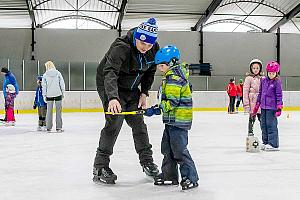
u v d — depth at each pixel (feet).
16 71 61.16
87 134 26.71
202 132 28.22
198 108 66.28
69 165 14.79
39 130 29.48
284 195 10.27
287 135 26.32
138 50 11.07
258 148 18.25
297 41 78.43
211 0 69.82
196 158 16.38
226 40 77.05
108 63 11.00
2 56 70.79
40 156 16.98
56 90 27.61
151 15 74.02
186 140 10.81
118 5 68.64
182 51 76.43
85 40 73.31
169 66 10.46
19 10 69.10
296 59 78.59
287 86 67.77
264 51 77.92
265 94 18.49
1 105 58.95
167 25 77.71
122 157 16.70
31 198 10.00
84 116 50.11
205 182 11.78
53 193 10.51
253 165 14.74
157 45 11.59
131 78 11.53
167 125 10.89
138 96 12.18
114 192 10.59
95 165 11.84
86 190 10.83
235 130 29.86
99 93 11.99
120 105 10.80
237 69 77.46
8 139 23.62
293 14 72.79
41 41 72.02
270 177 12.55
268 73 18.43
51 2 66.80
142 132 12.39
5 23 73.10
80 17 72.84
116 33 74.08
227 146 20.39
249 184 11.53
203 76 66.85
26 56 71.51
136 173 13.24
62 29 72.59
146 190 10.80
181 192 10.57
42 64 62.08
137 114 12.17
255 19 77.77
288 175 12.87
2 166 14.58
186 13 73.82
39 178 12.44
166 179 11.31
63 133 27.43
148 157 12.47
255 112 18.66
